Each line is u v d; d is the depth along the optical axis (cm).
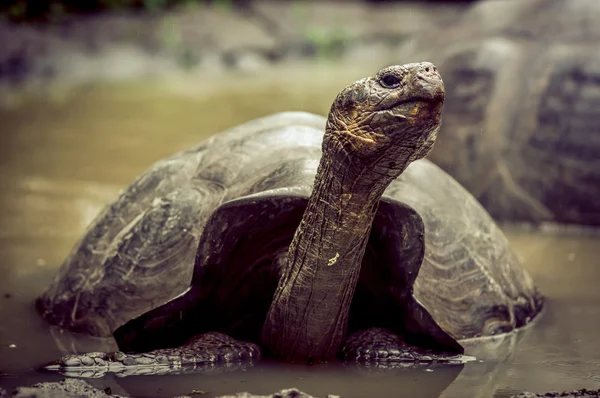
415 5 5228
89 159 2253
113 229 1075
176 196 1030
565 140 1712
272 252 927
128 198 1098
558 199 1705
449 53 1891
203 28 4419
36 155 2302
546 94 1748
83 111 3009
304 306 851
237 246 897
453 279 1019
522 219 1727
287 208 873
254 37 4538
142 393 812
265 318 934
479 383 860
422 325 910
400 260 880
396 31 4922
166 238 998
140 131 2652
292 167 953
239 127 1130
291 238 916
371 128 765
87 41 4047
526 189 1723
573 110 1720
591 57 1747
